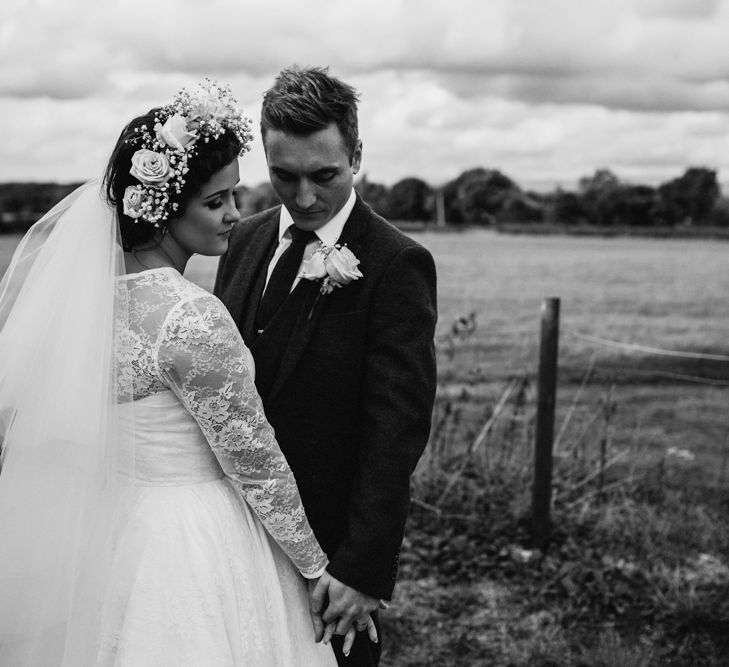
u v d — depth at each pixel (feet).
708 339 37.99
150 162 6.04
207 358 6.03
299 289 7.38
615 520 14.51
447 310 46.39
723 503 16.16
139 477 6.44
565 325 42.32
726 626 11.56
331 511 7.45
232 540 6.55
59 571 6.06
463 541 13.80
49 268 6.27
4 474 6.21
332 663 7.23
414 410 7.04
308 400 7.30
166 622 6.15
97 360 6.04
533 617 11.97
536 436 13.62
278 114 6.78
